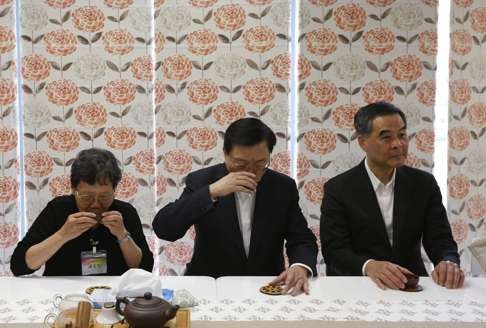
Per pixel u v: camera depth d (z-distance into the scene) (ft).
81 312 3.74
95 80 8.24
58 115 8.27
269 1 8.13
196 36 8.18
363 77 8.30
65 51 8.16
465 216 8.68
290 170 8.54
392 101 8.34
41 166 8.35
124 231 5.51
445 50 8.52
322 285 5.02
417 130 8.41
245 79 8.26
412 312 4.31
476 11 8.35
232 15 8.14
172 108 8.30
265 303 4.51
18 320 4.09
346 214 6.23
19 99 8.35
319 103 8.32
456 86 8.47
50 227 5.75
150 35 8.23
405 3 8.20
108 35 8.17
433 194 6.35
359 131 6.12
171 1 8.14
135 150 8.39
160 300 3.78
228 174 5.84
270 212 6.00
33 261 5.29
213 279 5.24
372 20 8.22
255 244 5.91
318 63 8.27
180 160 8.39
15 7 8.19
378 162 6.08
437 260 5.97
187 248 8.57
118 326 3.84
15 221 8.43
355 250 6.26
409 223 6.15
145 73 8.26
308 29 8.20
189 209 5.53
